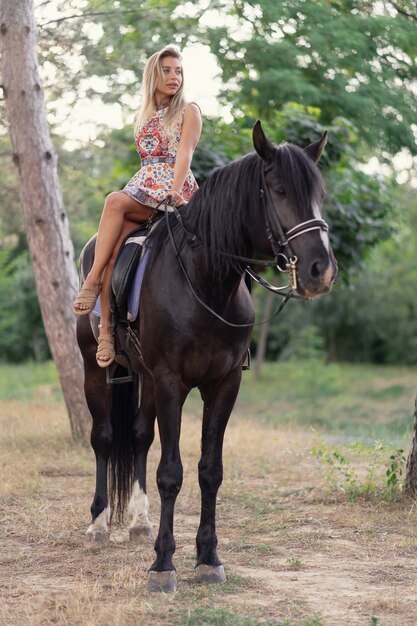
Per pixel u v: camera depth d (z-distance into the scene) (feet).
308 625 15.06
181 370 17.78
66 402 38.81
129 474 22.82
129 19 40.45
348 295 116.78
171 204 18.81
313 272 15.43
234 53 43.96
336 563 19.89
